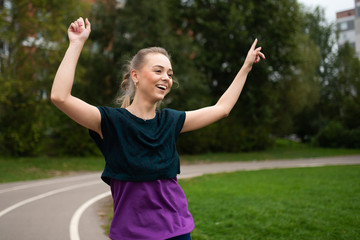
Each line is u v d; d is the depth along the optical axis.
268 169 15.30
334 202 7.13
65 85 1.52
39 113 20.06
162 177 1.76
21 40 19.03
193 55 25.92
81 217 6.18
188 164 19.77
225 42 26.11
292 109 32.88
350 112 35.03
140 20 22.00
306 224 5.31
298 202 7.12
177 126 1.89
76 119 1.61
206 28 26.28
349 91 37.09
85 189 9.87
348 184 9.82
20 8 18.30
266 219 5.65
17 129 19.75
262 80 27.44
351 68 36.78
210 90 28.31
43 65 19.75
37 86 19.88
